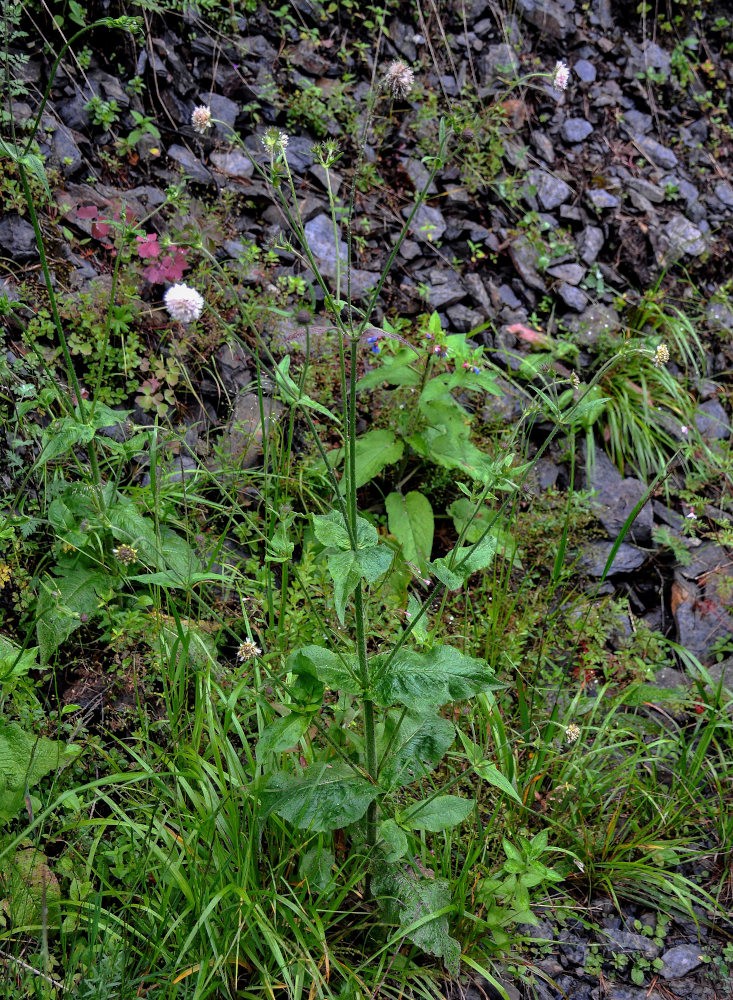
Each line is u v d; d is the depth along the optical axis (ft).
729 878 4.51
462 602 4.99
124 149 5.56
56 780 3.97
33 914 3.79
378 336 5.19
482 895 4.05
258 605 4.54
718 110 7.82
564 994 4.15
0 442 4.64
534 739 4.62
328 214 5.99
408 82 4.09
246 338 5.40
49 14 5.51
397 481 5.37
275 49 6.43
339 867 4.10
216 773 3.95
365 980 3.95
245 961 3.92
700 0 7.98
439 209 6.40
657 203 7.16
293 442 5.30
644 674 5.01
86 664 4.39
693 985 4.23
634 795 4.58
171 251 5.22
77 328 5.06
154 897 3.91
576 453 5.78
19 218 5.17
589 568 5.40
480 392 5.65
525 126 7.04
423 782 4.37
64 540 4.31
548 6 7.45
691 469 5.93
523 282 6.33
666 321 6.36
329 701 4.32
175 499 4.72
